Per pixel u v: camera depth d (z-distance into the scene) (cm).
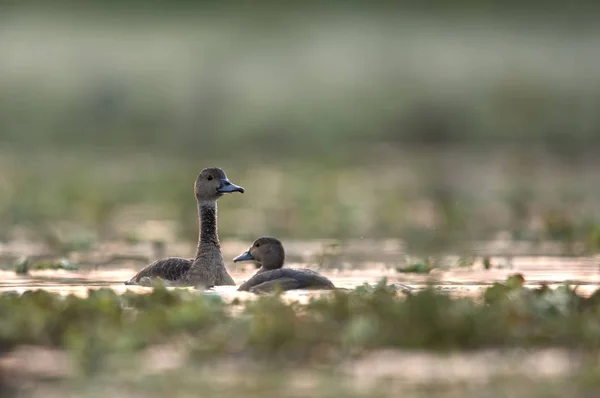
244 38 6550
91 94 6081
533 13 7019
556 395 1262
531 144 6022
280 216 3756
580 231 3112
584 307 1673
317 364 1400
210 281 2019
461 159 5662
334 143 5953
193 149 5862
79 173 5053
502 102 6138
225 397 1244
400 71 6359
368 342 1476
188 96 6109
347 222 3553
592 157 5762
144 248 2861
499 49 6538
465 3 7138
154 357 1434
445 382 1314
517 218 3597
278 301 1627
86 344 1431
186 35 6556
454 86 6238
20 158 5628
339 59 6425
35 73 6147
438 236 3153
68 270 2370
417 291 1836
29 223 3597
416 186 4706
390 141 5984
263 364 1398
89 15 6738
